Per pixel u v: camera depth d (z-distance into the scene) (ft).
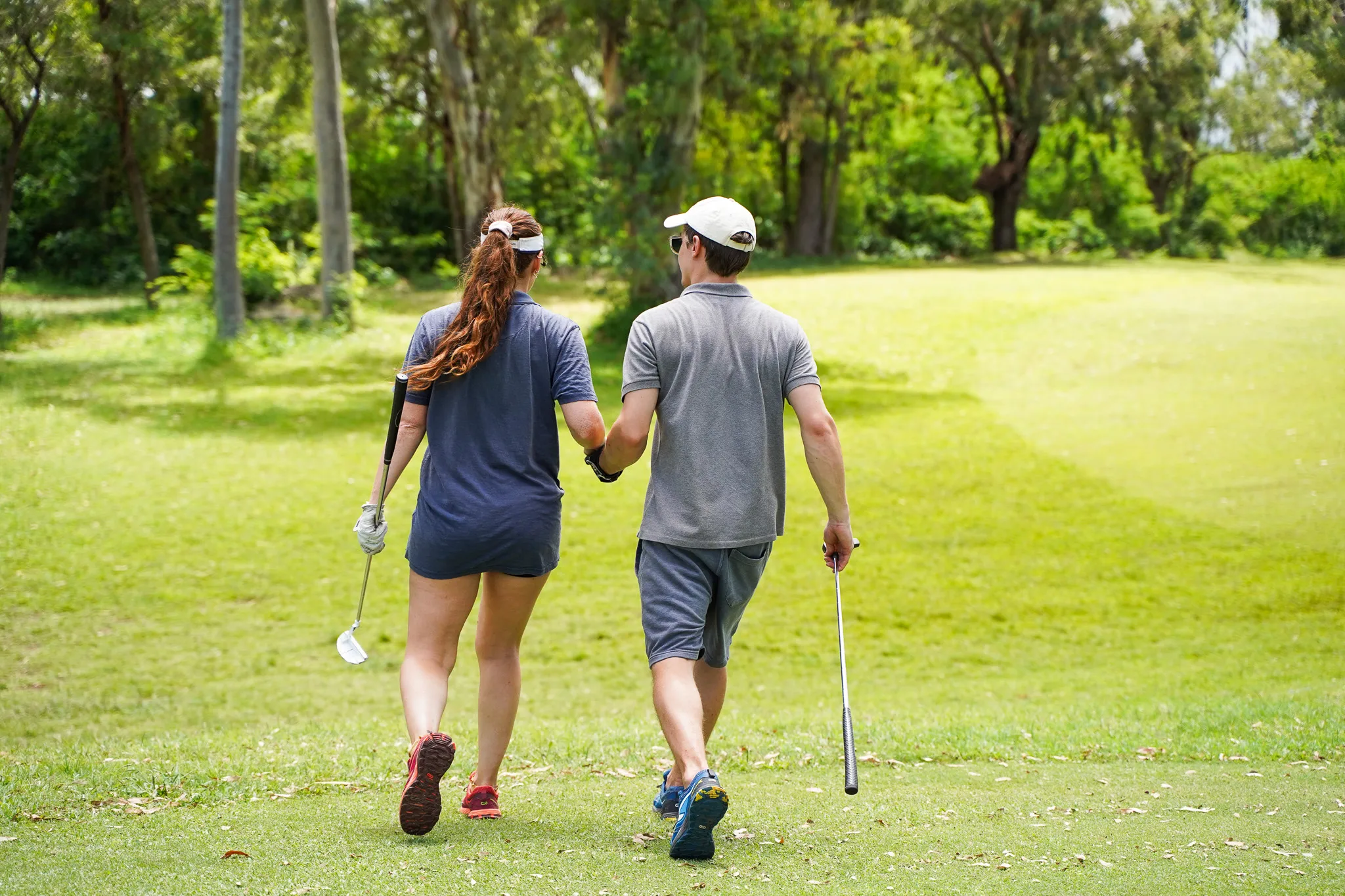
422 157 322.75
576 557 87.30
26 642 68.85
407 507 96.99
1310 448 107.65
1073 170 350.23
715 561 22.59
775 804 25.57
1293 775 29.96
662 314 23.02
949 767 32.99
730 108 173.58
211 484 100.01
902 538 90.99
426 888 17.85
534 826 22.82
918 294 202.59
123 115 201.67
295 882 18.10
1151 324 168.04
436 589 22.91
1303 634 71.41
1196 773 30.73
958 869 19.47
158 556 83.71
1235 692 59.77
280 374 147.74
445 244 300.61
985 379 145.38
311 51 175.63
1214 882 18.57
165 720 57.06
